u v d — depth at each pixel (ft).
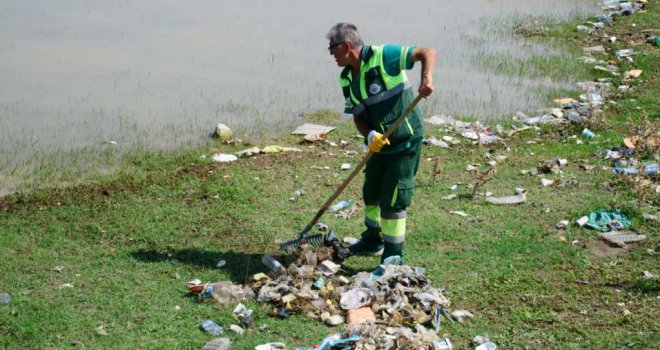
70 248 23.97
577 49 50.60
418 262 22.81
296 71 45.85
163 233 24.95
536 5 63.05
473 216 26.32
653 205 26.81
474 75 45.42
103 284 21.49
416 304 19.94
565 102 40.52
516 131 35.99
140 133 35.96
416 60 20.39
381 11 59.88
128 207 27.04
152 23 54.60
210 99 40.78
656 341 18.62
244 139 35.42
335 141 35.14
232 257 23.30
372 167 21.94
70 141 34.71
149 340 18.66
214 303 20.43
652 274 22.02
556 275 22.08
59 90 41.22
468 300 20.63
